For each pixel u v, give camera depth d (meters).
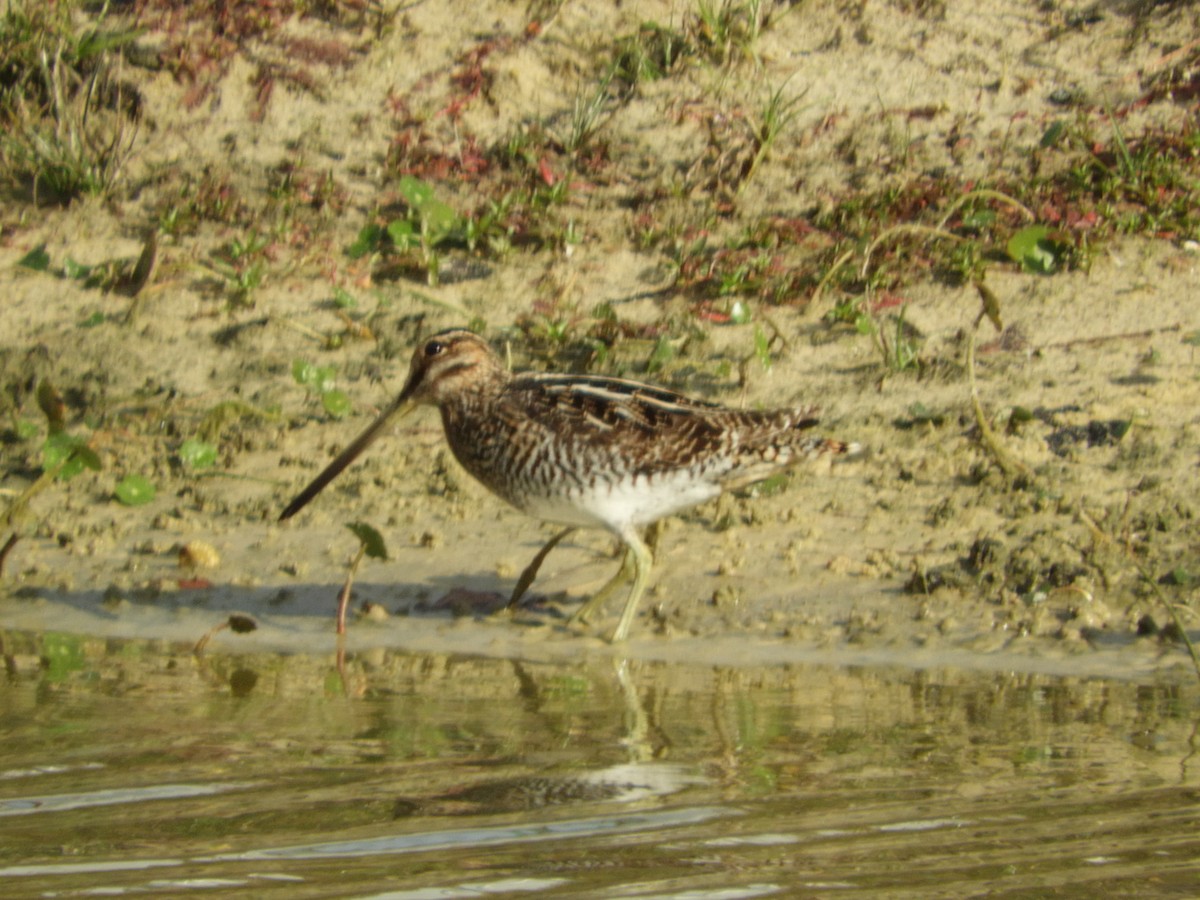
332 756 7.81
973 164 14.51
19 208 14.74
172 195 14.71
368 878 6.32
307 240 14.31
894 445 11.89
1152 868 6.35
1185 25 15.57
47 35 15.68
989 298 11.68
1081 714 8.41
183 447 11.86
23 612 10.58
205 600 10.73
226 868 6.40
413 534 11.44
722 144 14.80
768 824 6.87
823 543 10.94
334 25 15.85
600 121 15.10
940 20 15.87
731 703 8.70
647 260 13.96
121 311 13.72
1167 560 10.38
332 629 10.24
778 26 15.89
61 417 11.08
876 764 7.64
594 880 6.31
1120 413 11.91
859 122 15.03
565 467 10.03
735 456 10.13
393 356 13.20
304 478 12.11
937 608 10.18
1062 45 15.60
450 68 15.60
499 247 14.00
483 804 7.13
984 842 6.62
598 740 8.05
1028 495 11.20
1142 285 13.30
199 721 8.40
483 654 9.77
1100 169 14.32
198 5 15.87
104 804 7.15
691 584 10.59
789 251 13.91
